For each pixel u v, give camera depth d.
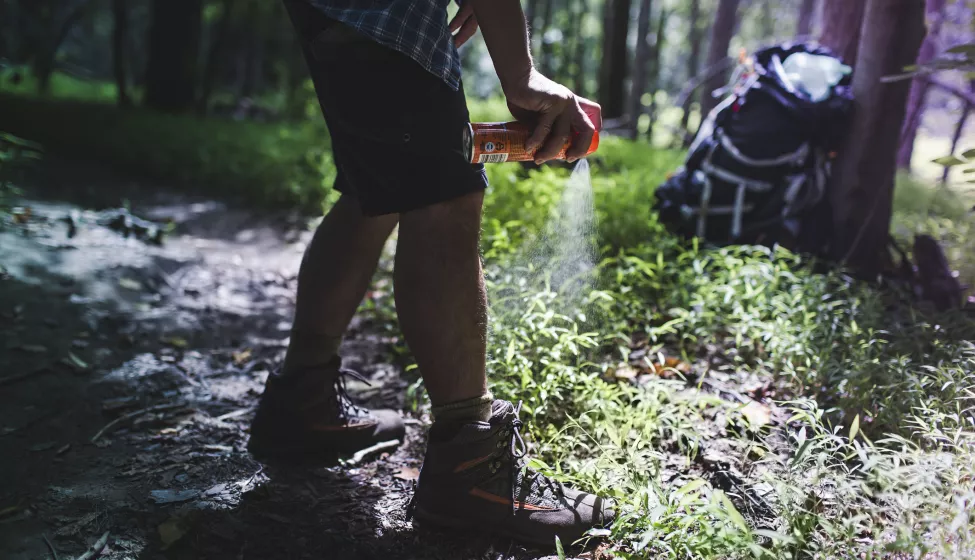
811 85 3.63
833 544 1.65
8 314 3.11
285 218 5.61
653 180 5.38
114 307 3.42
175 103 11.73
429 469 1.88
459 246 1.77
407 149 1.71
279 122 12.45
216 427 2.44
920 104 5.40
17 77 6.80
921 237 3.56
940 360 2.55
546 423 2.34
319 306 2.16
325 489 2.11
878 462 1.72
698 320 2.97
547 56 12.77
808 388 2.52
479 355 1.83
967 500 1.67
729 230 3.79
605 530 1.84
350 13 1.66
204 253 4.50
